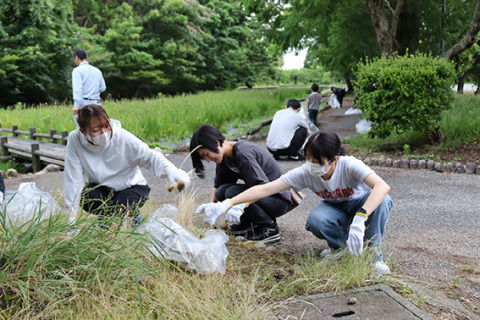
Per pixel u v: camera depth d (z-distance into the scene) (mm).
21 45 22703
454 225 4266
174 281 2549
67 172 3064
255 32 20016
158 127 10867
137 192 3262
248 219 3836
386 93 7715
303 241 3783
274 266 3047
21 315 2055
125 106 14266
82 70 7098
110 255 2385
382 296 2531
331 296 2549
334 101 17547
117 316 2113
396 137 9188
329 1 16188
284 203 3686
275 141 8188
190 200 3754
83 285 2271
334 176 2904
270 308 2389
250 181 3402
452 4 15242
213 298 2404
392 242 3781
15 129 11344
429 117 7617
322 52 25625
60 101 25656
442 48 15594
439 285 2855
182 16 31344
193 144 3266
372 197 2711
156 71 31406
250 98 19203
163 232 2857
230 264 3000
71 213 2945
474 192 5621
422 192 5691
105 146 3004
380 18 11891
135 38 31125
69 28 25328
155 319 2221
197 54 34469
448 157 7477
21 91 24141
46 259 2219
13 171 7285
